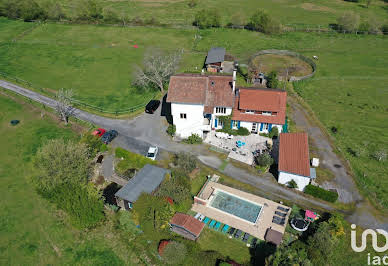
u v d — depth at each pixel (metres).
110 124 57.97
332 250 34.75
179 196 39.50
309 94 70.75
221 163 48.88
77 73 77.44
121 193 39.72
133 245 36.47
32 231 38.25
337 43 99.38
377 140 55.81
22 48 90.56
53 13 111.62
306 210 40.00
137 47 92.81
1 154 50.53
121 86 71.50
